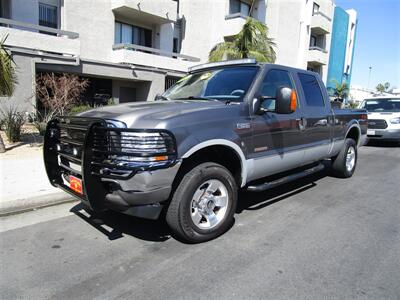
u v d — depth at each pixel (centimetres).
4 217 450
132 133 317
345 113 662
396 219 462
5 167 662
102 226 421
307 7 2911
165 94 524
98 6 1614
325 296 278
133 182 320
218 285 292
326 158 636
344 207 511
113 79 1728
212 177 371
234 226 425
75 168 376
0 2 1366
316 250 362
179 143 334
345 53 3741
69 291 282
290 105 394
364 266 329
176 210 352
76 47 1409
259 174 447
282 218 457
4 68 766
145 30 1914
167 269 318
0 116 1129
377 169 827
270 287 290
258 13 2461
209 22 2103
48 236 392
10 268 319
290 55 2786
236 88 441
